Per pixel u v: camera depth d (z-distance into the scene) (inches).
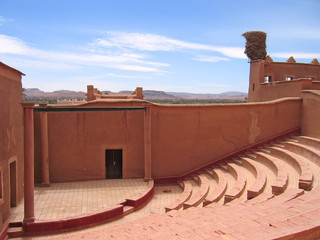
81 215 451.2
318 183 416.5
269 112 749.3
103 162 676.7
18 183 514.6
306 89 768.3
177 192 639.8
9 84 469.1
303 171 445.1
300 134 761.6
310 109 724.0
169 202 575.2
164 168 699.4
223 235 180.9
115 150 685.3
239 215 279.0
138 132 683.4
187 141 709.3
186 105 700.0
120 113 676.1
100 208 493.4
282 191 397.7
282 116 756.6
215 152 725.9
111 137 675.4
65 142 662.5
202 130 715.4
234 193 456.1
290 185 439.2
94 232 364.5
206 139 719.1
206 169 710.5
